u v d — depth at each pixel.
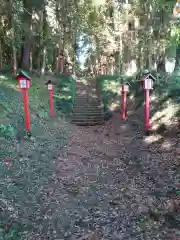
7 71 19.47
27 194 5.97
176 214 5.34
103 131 13.37
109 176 7.56
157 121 11.77
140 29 18.58
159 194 6.18
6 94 12.72
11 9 15.72
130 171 7.84
